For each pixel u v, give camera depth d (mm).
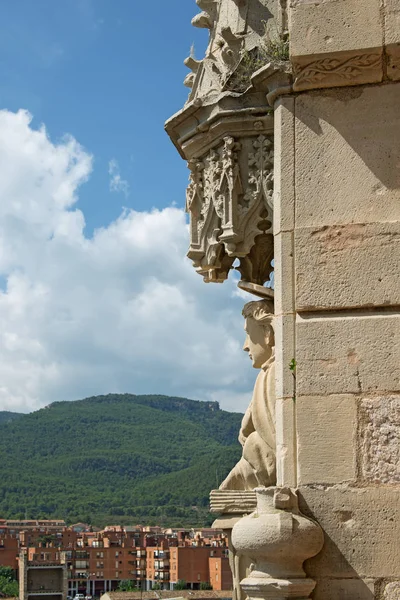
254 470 7789
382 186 6820
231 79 8031
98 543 128875
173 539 119438
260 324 8117
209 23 8758
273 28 8156
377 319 6621
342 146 6934
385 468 6441
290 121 7062
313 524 6375
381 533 6375
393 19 6812
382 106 6930
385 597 6305
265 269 8453
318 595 6391
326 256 6809
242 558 7852
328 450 6547
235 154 7996
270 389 7738
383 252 6711
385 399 6512
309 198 6926
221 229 8172
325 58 6902
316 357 6672
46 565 95750
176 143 8547
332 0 6926
